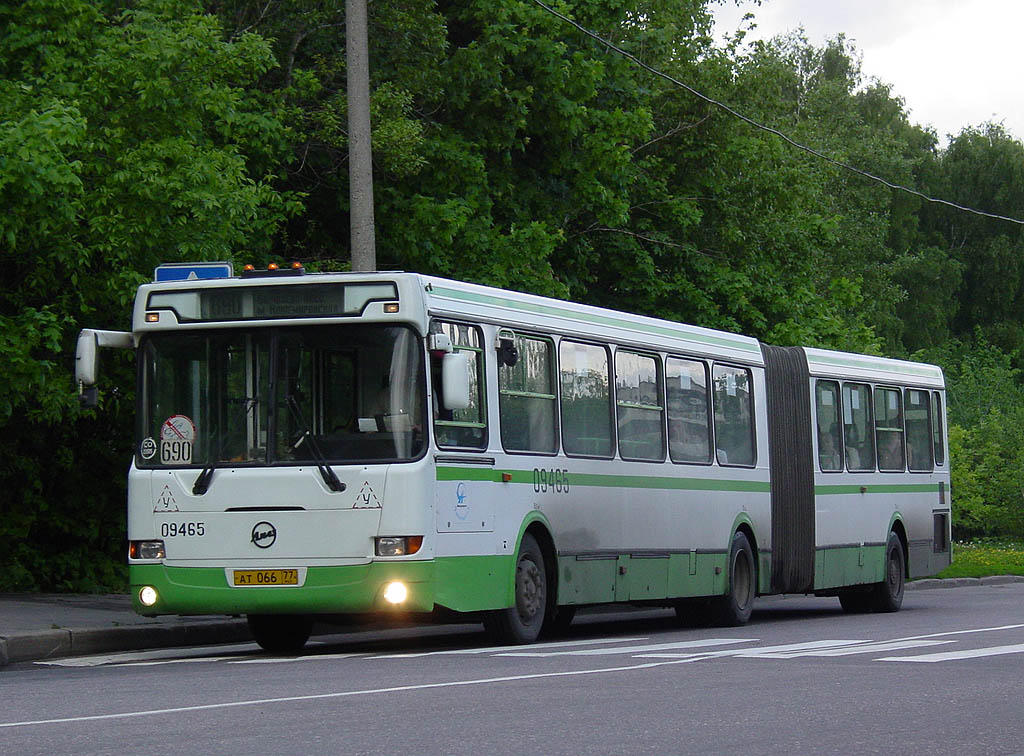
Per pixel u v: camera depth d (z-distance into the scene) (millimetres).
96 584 34500
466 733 12922
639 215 50094
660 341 28328
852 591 36625
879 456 36656
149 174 29438
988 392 112188
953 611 35531
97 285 30375
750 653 21031
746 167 50812
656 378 28094
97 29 31391
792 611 38531
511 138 42812
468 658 20484
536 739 12594
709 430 29906
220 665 20266
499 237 41469
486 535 22469
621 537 26359
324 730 13070
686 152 50344
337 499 21016
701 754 11867
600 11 45375
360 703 14977
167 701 15352
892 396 37656
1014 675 17875
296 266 22109
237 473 21359
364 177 30188
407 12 39875
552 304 25094
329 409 21375
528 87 42469
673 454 28406
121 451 34875
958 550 74562
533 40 42562
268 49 32406
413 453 21109
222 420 21625
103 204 29578
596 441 25891
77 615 26641
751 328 51844
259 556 21172
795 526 32781
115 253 29750
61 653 22922
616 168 44562
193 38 30750
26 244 28953
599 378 26188
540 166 45344
